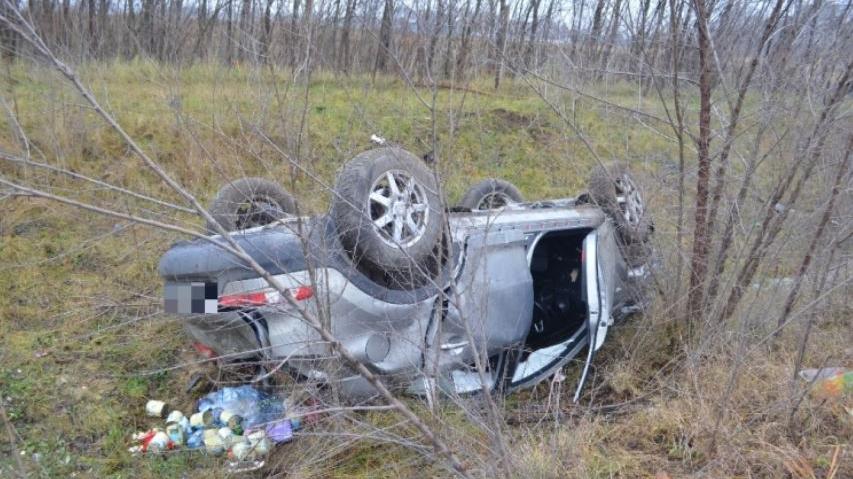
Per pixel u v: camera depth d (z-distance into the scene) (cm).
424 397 390
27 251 595
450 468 297
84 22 658
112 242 582
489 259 424
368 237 356
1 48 276
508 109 856
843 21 447
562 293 520
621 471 351
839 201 431
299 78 347
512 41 443
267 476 354
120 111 779
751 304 434
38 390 435
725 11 463
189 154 705
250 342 367
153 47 499
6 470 353
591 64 501
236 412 374
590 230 493
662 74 460
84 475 361
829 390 399
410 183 381
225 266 350
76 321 511
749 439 368
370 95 448
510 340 435
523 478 317
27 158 233
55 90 730
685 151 508
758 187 459
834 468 336
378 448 367
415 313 385
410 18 354
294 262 345
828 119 428
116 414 414
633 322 520
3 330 503
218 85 486
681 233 477
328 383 346
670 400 418
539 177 786
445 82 376
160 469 359
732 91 454
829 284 451
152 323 498
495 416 308
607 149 566
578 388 433
